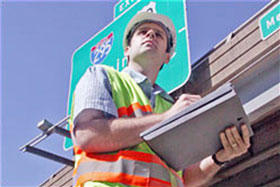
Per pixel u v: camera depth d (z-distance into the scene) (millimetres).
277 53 3246
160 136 1853
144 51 2588
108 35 5605
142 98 2262
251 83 3430
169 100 2678
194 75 4051
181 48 4160
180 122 1815
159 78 4227
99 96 2066
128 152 1971
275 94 3178
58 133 4477
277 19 3176
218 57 3832
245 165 3582
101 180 1889
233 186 3686
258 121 3545
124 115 2121
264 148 3443
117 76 2303
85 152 2020
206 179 2498
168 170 2131
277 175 3377
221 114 1841
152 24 2795
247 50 3521
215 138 2021
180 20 4355
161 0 4762
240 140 2020
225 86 1802
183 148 2014
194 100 2020
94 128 1934
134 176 1910
